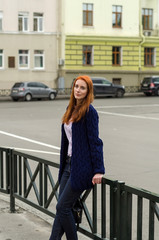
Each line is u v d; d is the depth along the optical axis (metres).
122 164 10.61
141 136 15.64
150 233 3.65
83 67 41.06
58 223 4.30
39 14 39.12
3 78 37.97
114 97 37.91
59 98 36.34
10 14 37.69
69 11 40.00
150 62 44.56
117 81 42.84
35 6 38.59
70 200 4.16
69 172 4.23
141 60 43.75
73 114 4.09
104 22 41.66
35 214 5.94
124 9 42.44
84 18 40.91
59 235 4.32
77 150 4.04
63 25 39.84
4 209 6.17
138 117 22.38
